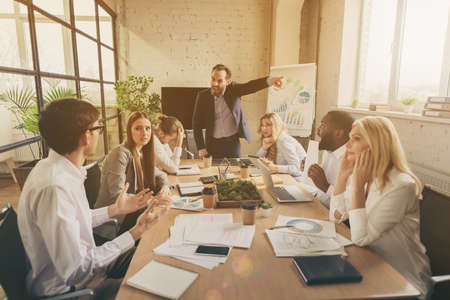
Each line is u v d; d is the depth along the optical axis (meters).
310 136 4.71
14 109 2.42
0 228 1.04
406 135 2.70
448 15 2.51
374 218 1.24
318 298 0.89
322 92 4.50
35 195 1.01
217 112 3.91
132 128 2.02
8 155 2.37
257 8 5.14
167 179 2.26
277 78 3.86
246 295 0.91
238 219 1.48
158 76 5.24
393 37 3.22
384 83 3.42
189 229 1.35
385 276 1.01
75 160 1.18
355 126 1.36
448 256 1.29
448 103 2.21
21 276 1.04
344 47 3.90
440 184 2.23
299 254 1.14
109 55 4.88
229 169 2.59
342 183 1.51
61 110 1.09
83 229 1.17
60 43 3.20
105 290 1.31
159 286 0.95
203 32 5.17
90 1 4.08
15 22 2.41
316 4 4.63
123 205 1.47
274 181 2.16
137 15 5.08
